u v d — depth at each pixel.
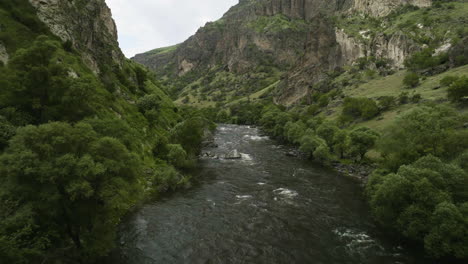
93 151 20.95
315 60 186.75
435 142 37.41
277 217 35.47
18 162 17.00
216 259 25.78
